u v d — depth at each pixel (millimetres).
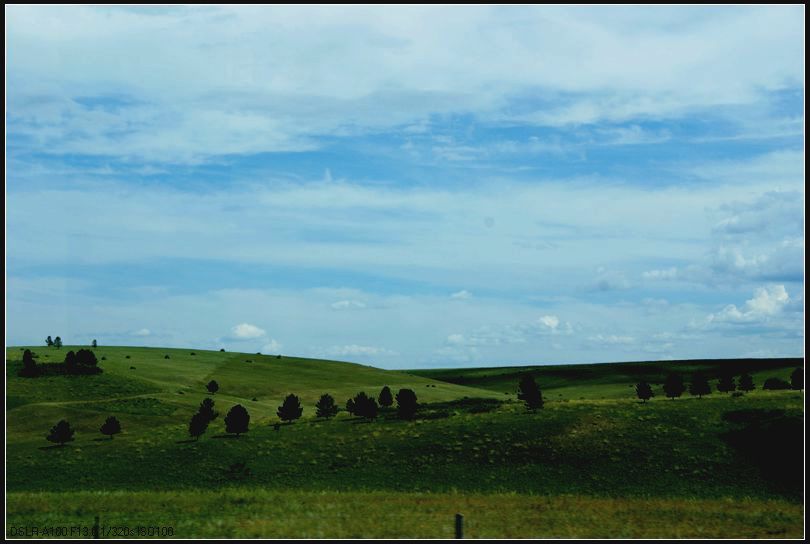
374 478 61281
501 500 46875
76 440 81625
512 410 82562
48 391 113250
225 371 153625
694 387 89562
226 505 41906
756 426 67125
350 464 65688
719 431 67500
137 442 77125
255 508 40438
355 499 46406
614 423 71812
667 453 63156
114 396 113312
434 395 140125
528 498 48844
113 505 41875
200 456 69875
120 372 129125
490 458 65062
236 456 69562
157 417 97125
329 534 31422
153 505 41969
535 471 61281
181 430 83312
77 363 127375
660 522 37125
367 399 86062
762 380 192875
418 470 63031
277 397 131250
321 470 64312
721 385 98938
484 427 74125
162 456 70562
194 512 38844
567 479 58875
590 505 44219
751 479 56844
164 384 125500
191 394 116812
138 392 116500
